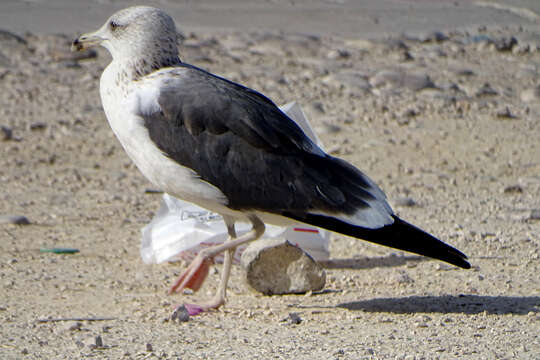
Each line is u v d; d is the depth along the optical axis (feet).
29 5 133.80
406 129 73.51
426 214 50.47
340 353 27.50
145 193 55.16
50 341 29.07
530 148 68.13
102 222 48.21
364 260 41.78
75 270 39.22
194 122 31.76
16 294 35.27
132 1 142.51
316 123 74.28
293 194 31.58
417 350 27.94
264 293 35.99
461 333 30.19
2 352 27.71
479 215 50.47
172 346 28.50
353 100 83.82
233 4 145.79
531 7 149.48
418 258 42.14
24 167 60.18
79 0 140.46
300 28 125.90
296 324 31.53
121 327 30.94
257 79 91.09
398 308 33.76
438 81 93.56
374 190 32.27
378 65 101.30
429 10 146.72
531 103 85.15
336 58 104.58
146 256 40.60
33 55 99.14
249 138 31.68
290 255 35.86
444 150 67.15
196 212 40.45
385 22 133.80
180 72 32.81
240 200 32.09
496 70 101.30
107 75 33.42
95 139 68.59
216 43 110.93
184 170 31.99
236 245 33.12
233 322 31.83
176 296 35.65
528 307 33.68
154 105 32.01
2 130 66.80
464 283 37.58
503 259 41.52
